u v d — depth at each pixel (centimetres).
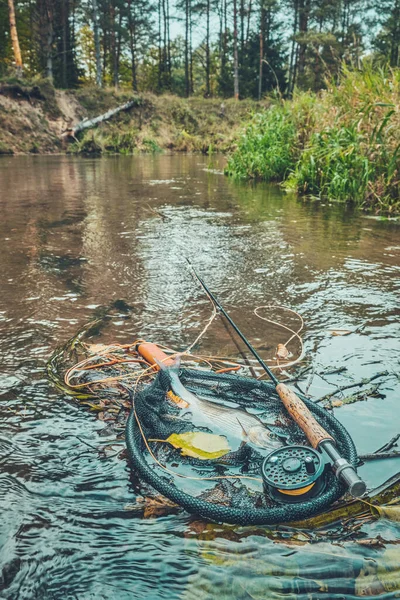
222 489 183
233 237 588
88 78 4741
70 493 181
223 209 788
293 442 210
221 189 1037
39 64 3622
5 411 232
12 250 523
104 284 416
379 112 792
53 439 212
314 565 149
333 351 293
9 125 2170
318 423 199
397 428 218
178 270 456
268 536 161
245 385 247
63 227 640
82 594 142
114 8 3900
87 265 471
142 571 149
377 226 649
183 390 241
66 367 276
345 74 924
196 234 604
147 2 4150
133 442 199
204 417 223
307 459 175
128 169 1498
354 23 4275
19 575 147
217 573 148
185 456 201
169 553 155
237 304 371
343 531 162
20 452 203
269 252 518
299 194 963
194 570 149
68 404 239
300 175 959
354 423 221
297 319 341
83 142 2267
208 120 3077
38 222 670
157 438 212
